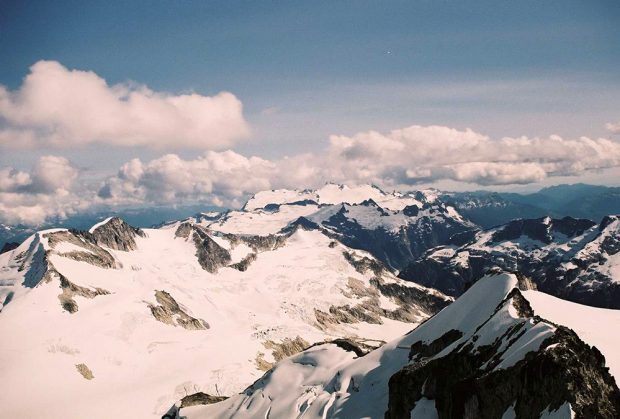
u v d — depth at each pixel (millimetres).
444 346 111500
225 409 133250
